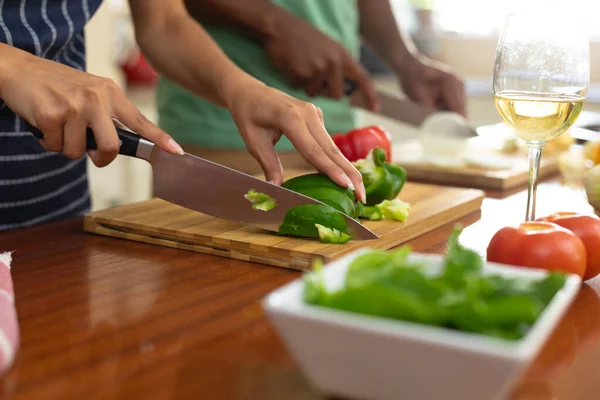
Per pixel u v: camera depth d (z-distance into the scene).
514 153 1.85
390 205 1.11
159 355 0.66
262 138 1.13
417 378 0.52
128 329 0.72
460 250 0.64
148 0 1.35
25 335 0.70
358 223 0.98
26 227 1.13
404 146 1.97
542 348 0.69
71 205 1.40
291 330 0.53
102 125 0.96
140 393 0.59
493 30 3.48
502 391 0.50
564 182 1.62
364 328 0.51
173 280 0.88
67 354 0.66
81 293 0.82
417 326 0.50
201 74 1.26
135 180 3.12
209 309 0.78
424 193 1.32
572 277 0.58
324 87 1.75
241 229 1.03
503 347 0.48
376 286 0.52
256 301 0.81
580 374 0.64
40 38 1.22
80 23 1.29
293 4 1.86
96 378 0.61
